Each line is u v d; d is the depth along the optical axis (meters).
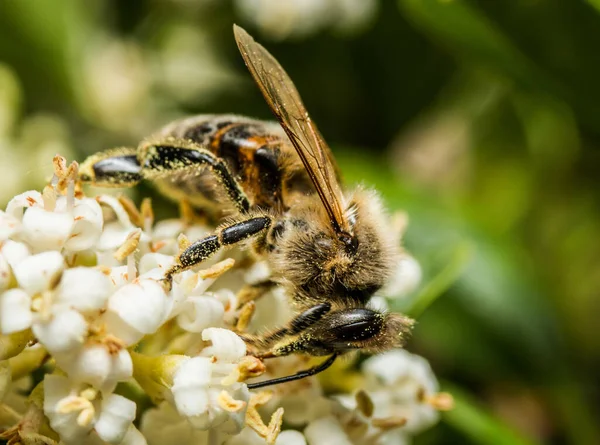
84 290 0.06
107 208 0.06
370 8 0.09
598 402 0.09
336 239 0.07
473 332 0.08
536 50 0.08
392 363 0.07
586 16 0.08
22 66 0.09
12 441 0.06
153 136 0.07
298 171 0.07
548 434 0.09
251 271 0.07
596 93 0.08
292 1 0.09
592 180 0.09
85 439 0.06
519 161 0.09
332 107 0.09
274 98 0.07
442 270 0.08
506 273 0.08
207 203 0.07
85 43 0.10
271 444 0.06
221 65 0.10
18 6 0.09
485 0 0.08
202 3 0.10
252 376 0.06
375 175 0.09
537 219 0.09
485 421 0.08
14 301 0.06
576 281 0.09
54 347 0.06
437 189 0.10
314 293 0.07
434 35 0.09
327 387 0.07
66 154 0.09
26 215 0.06
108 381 0.06
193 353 0.06
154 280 0.06
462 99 0.10
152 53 0.10
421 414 0.07
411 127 0.10
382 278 0.07
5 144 0.09
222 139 0.07
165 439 0.06
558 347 0.08
